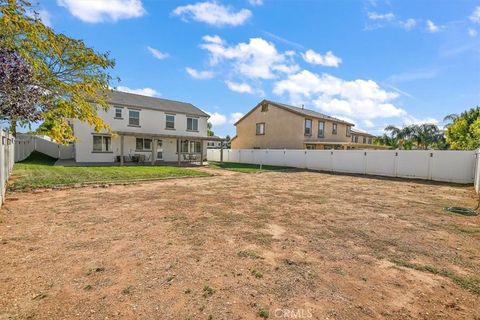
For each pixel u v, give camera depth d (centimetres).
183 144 2523
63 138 666
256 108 3069
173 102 2694
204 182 1212
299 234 500
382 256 405
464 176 1355
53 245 414
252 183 1219
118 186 1020
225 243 442
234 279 320
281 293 291
